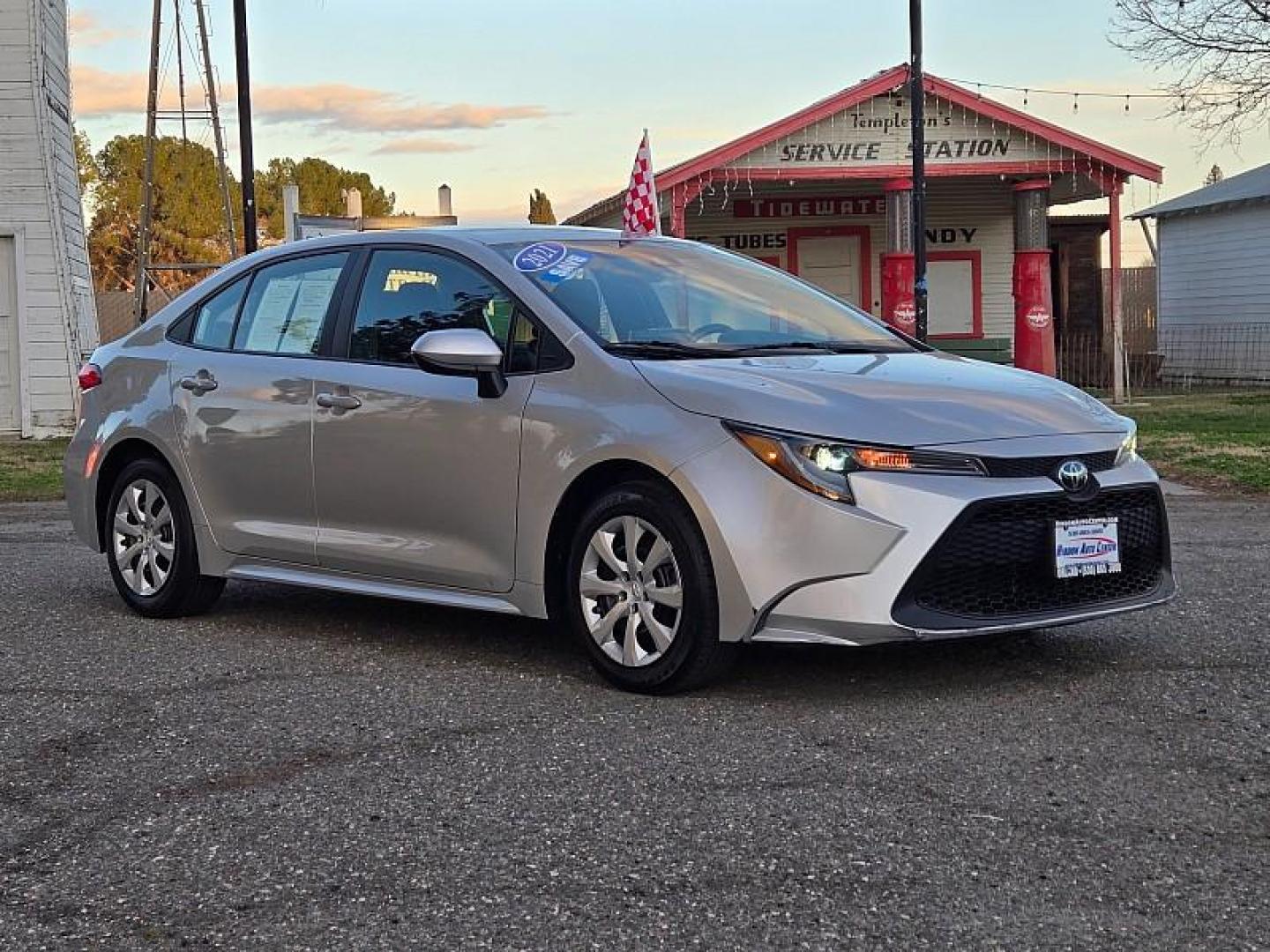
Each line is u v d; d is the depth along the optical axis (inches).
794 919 126.1
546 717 189.9
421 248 236.2
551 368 210.7
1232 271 1181.7
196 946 124.1
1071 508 192.1
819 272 1011.3
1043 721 182.7
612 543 201.0
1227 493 442.9
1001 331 1024.9
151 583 262.2
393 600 277.0
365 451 228.2
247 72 655.1
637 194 410.0
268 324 252.5
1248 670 206.1
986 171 840.3
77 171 852.6
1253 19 830.5
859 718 185.5
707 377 197.5
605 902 130.9
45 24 772.0
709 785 161.3
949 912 127.0
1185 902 128.6
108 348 279.3
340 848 145.5
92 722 192.9
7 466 584.7
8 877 140.5
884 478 183.6
